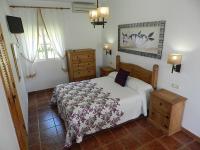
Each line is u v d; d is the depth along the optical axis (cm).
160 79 314
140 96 304
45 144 257
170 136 268
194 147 244
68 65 489
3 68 168
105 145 251
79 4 457
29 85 462
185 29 250
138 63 373
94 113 260
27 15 404
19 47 414
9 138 136
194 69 245
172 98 263
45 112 357
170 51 283
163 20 288
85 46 518
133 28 369
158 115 283
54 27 445
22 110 268
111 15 446
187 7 242
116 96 299
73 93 319
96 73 564
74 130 246
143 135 272
